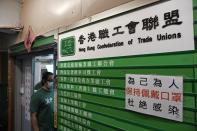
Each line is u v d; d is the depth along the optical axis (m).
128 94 1.74
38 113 3.30
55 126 2.86
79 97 2.36
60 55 2.73
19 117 4.71
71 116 2.50
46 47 3.09
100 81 2.06
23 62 4.68
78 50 2.38
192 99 1.31
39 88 3.57
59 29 2.76
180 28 1.38
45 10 3.20
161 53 1.49
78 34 2.39
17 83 4.70
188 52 1.33
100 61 2.06
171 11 1.43
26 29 3.86
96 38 2.11
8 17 4.03
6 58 5.25
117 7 1.86
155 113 1.51
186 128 1.33
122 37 1.81
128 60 1.75
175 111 1.39
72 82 2.49
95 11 2.22
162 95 1.47
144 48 1.62
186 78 1.34
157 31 1.52
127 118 1.75
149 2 1.57
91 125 2.17
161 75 1.49
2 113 5.24
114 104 1.89
